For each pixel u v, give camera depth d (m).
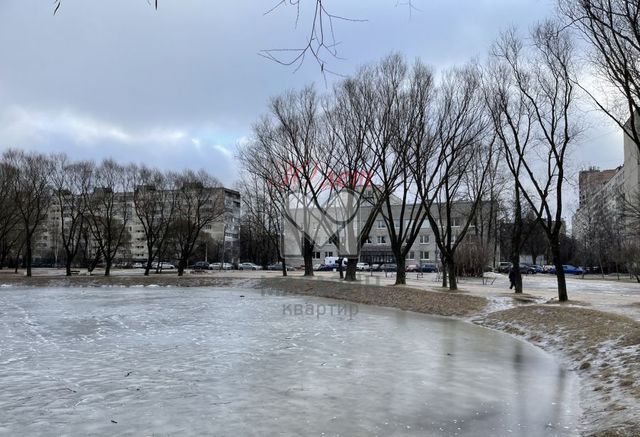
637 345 12.81
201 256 96.94
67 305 30.19
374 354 14.68
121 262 97.00
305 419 8.82
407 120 32.00
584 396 10.34
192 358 14.16
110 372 12.53
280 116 41.28
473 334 18.77
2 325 21.31
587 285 42.44
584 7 13.91
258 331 19.20
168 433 8.18
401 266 35.22
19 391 10.80
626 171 74.69
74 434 8.20
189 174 61.31
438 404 9.72
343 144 36.34
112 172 56.62
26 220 54.97
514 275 30.75
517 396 10.34
